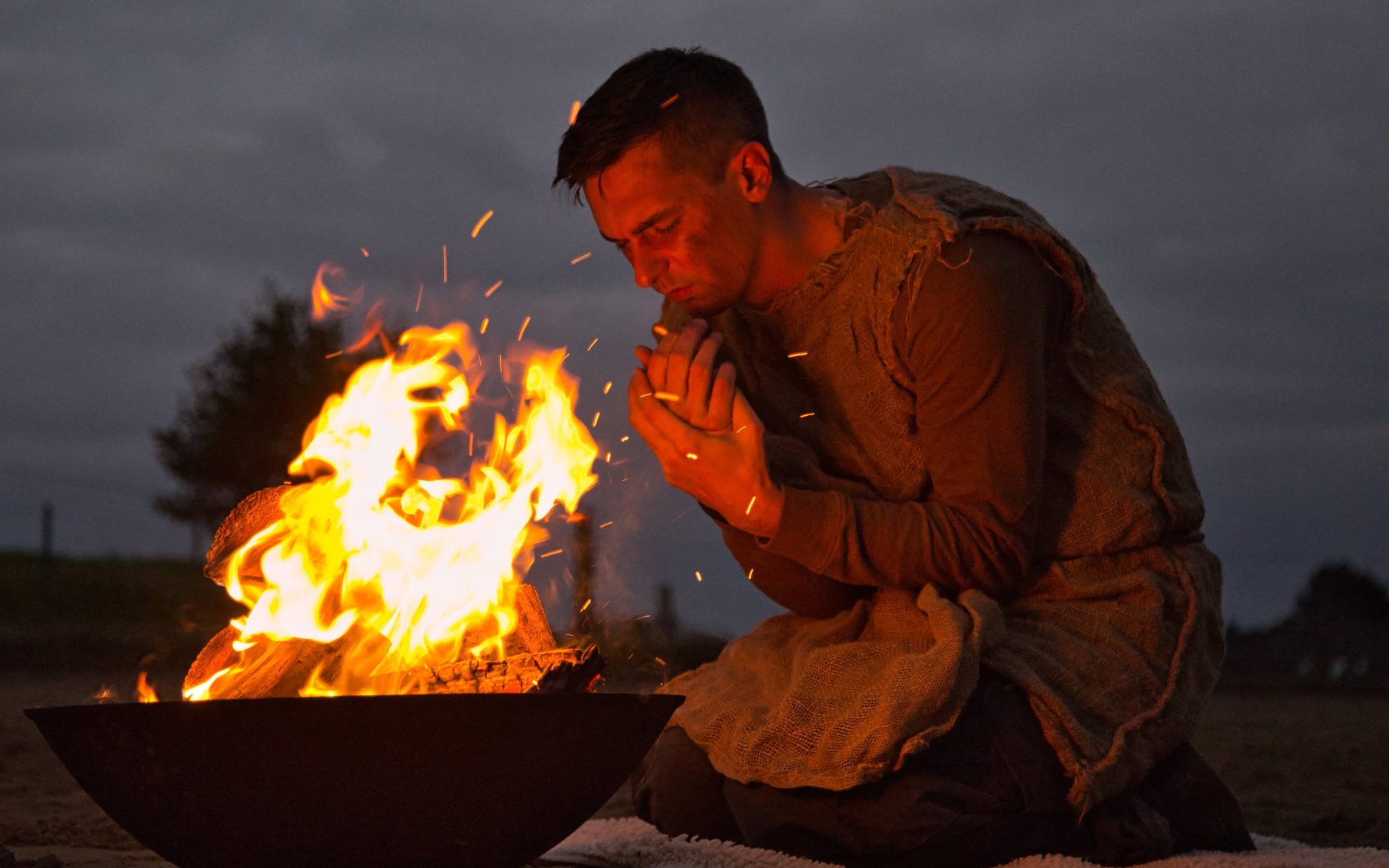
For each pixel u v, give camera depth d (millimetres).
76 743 1383
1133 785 1807
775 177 1922
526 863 1508
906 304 1839
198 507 15445
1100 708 1804
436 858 1413
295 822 1367
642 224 1826
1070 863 1657
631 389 1797
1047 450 1937
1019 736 1752
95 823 2682
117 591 15578
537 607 1921
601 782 1476
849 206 1940
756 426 1756
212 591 16125
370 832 1380
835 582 2000
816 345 1970
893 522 1785
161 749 1343
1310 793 3678
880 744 1701
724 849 1801
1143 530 1897
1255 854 1842
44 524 15344
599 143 1791
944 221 1812
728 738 1858
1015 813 1725
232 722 1322
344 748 1337
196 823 1376
